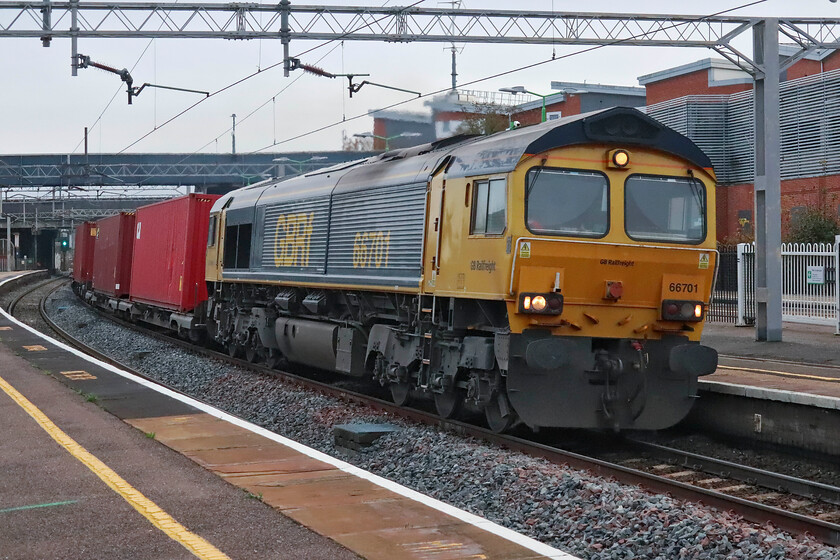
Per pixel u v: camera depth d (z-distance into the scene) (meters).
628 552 7.16
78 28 22.69
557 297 11.28
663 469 11.10
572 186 11.46
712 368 11.66
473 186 12.06
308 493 7.63
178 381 19.78
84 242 45.62
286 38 23.00
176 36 22.92
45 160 74.00
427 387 13.34
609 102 54.09
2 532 6.48
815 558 6.84
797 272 24.12
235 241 21.22
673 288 11.83
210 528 6.60
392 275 14.02
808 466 11.27
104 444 9.77
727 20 20.59
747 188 41.62
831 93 38.06
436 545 6.21
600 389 11.71
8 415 11.67
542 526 8.08
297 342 18.09
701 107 42.81
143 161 73.38
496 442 11.85
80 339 29.58
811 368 15.98
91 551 6.05
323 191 16.75
